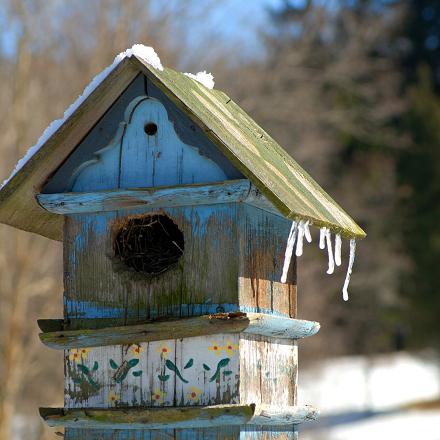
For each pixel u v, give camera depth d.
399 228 62.81
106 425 9.99
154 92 10.19
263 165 10.38
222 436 9.78
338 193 60.06
